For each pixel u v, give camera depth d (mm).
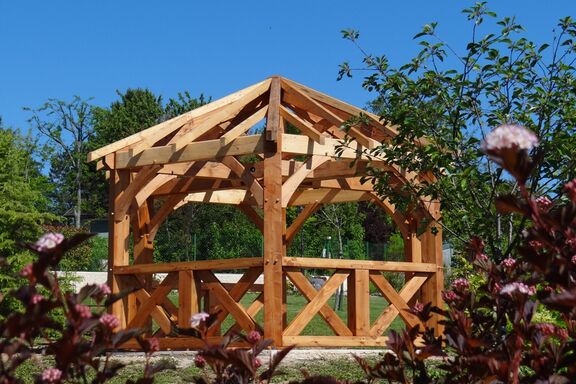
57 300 2674
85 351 2588
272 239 9031
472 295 3484
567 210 2459
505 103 6961
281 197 9117
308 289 9336
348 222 27516
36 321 2549
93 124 49156
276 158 9086
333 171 11180
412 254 11367
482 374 2861
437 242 10547
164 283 9883
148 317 10062
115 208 10273
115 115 49219
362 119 8164
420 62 7234
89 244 27375
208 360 3217
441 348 3182
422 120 7105
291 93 10289
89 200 51375
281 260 9008
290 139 9320
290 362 8695
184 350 9891
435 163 7102
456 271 14031
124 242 10328
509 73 6855
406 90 7133
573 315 2596
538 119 6746
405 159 7336
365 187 11953
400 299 10023
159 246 34156
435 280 10453
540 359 2773
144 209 11047
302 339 9172
